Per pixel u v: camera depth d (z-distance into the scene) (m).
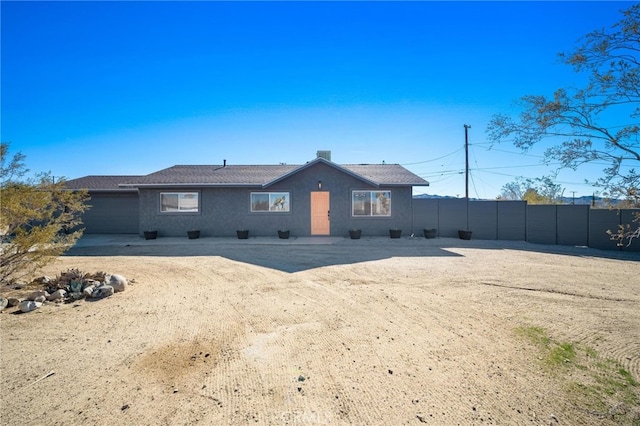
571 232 15.58
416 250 12.87
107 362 3.97
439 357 4.14
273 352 4.25
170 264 10.02
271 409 3.10
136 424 2.88
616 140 3.94
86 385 3.47
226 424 2.89
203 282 7.91
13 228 6.88
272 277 8.38
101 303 6.27
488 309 5.93
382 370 3.82
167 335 4.79
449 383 3.56
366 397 3.30
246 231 16.09
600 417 3.06
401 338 4.70
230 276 8.50
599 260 11.34
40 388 3.41
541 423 2.96
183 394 3.32
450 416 3.03
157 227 16.66
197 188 16.70
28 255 6.97
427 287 7.43
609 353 4.28
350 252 12.27
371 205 16.92
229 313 5.74
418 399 3.27
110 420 2.92
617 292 7.05
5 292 6.84
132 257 11.27
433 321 5.35
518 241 16.25
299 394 3.34
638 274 8.87
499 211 16.70
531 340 4.64
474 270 9.20
